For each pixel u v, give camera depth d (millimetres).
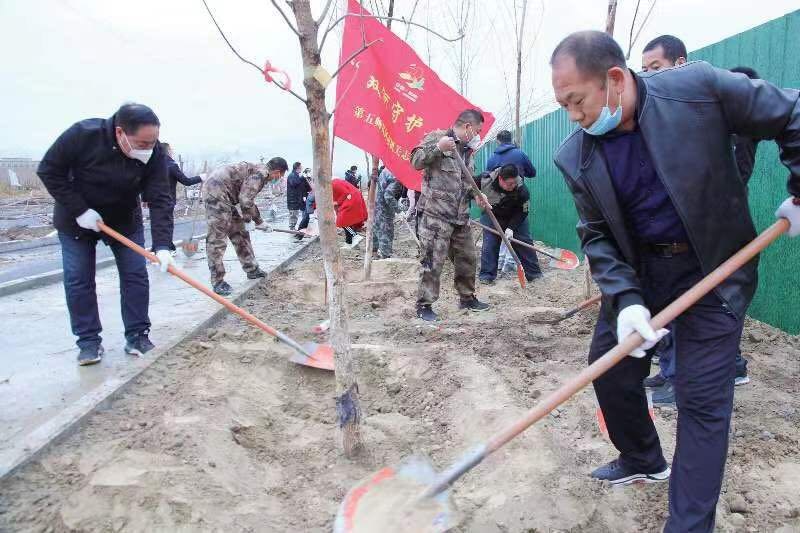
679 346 2381
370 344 4969
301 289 7793
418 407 4059
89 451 3154
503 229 8008
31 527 2582
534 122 12352
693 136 2150
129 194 4449
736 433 3348
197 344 4977
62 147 4094
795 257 4902
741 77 2152
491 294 7371
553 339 5109
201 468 3010
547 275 8609
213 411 3695
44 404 3826
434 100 6215
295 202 16438
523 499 2773
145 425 3457
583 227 2547
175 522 2629
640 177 2303
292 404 4238
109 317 6148
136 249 4227
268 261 10266
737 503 2707
